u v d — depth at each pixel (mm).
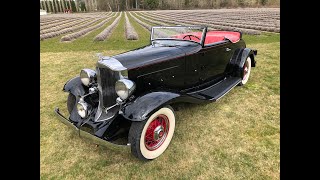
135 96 3043
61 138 3543
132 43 11531
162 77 3553
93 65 7406
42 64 7605
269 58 7512
